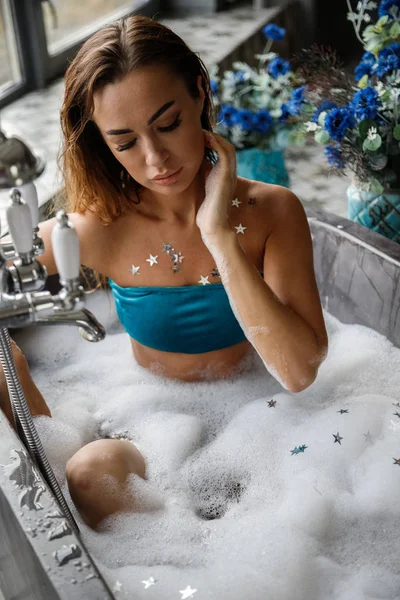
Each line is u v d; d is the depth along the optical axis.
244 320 1.49
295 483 1.53
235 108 2.51
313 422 1.65
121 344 2.00
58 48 3.30
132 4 3.77
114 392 1.81
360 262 1.86
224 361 1.72
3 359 1.22
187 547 1.42
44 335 2.02
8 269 1.03
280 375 1.51
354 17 2.17
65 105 1.46
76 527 1.35
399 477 1.49
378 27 2.05
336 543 1.43
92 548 1.42
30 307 1.01
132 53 1.32
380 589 1.34
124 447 1.51
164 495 1.55
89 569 1.07
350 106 1.92
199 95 1.44
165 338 1.67
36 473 1.24
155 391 1.76
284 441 1.63
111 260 1.64
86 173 1.55
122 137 1.37
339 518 1.46
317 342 1.51
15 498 1.19
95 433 1.71
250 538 1.42
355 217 2.10
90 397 1.82
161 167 1.38
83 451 1.47
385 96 1.93
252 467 1.60
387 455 1.54
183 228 1.58
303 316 1.53
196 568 1.39
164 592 1.31
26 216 0.97
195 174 1.46
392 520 1.45
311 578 1.35
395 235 2.05
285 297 1.55
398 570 1.38
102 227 1.62
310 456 1.57
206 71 1.48
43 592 1.12
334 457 1.55
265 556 1.38
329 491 1.50
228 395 1.75
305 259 1.58
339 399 1.73
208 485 1.60
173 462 1.61
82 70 1.38
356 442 1.57
